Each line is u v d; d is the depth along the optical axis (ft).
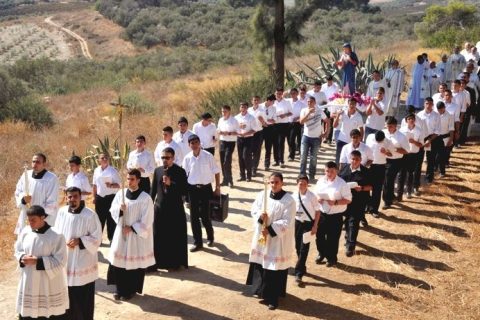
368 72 66.69
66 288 23.13
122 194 27.30
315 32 196.34
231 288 29.35
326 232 31.24
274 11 71.87
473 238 34.22
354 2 252.62
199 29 251.39
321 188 30.96
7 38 329.11
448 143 43.60
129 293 28.09
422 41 130.00
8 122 84.58
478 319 26.18
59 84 155.63
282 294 27.61
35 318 22.58
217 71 146.00
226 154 45.29
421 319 26.21
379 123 44.14
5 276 31.37
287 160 53.11
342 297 28.32
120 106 30.19
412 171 40.22
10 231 37.70
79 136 71.92
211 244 35.06
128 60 203.10
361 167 32.71
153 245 31.17
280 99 49.93
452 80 62.18
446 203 39.32
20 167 56.75
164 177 30.48
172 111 79.71
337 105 48.65
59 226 24.80
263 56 75.77
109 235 34.47
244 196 43.73
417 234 35.12
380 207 39.73
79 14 358.64
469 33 117.70
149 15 285.02
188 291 29.01
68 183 32.37
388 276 30.37
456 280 29.68
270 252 26.94
